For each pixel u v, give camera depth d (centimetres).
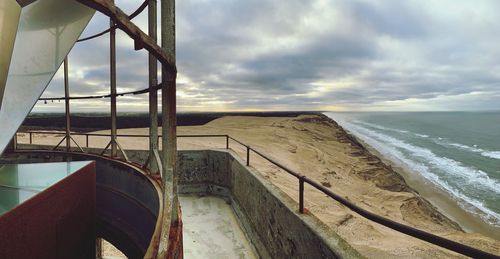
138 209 350
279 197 329
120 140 1983
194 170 644
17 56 263
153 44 164
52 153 508
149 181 322
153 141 355
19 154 528
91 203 384
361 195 1573
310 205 1001
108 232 418
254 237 413
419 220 1370
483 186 2211
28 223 262
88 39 480
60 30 290
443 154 3681
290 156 2033
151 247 173
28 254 262
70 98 521
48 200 291
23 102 265
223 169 627
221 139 2409
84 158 467
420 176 2462
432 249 823
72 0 280
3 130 251
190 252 409
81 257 363
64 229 320
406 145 4428
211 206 579
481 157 3550
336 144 3253
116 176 407
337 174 1881
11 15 192
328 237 228
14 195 273
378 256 727
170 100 207
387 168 2444
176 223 212
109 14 128
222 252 411
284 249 302
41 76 278
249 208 450
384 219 183
